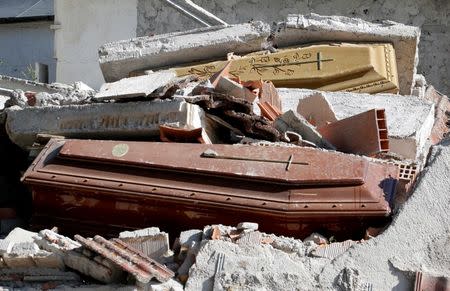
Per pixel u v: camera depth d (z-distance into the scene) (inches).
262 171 255.1
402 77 404.8
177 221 259.8
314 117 316.2
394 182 252.8
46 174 273.6
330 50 386.0
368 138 288.0
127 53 407.8
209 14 498.0
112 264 231.9
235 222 253.0
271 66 386.9
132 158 267.6
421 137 324.5
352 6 526.3
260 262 227.1
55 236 249.9
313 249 230.4
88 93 353.1
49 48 780.6
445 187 235.6
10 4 847.1
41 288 237.3
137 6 561.0
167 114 286.8
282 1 532.4
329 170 251.6
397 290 223.0
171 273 229.8
